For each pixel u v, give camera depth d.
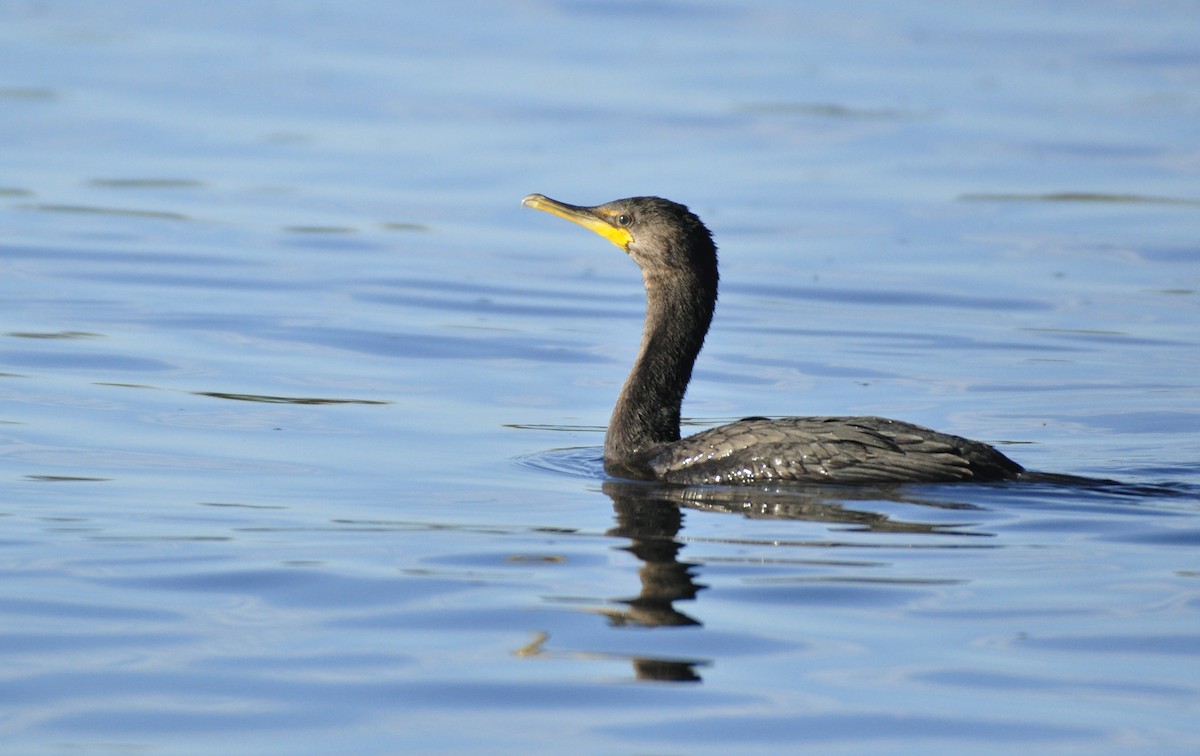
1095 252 21.83
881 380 16.73
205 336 17.70
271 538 11.09
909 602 9.79
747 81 30.56
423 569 10.41
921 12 37.06
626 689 8.59
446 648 9.09
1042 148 26.62
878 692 8.54
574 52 32.72
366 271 20.72
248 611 9.65
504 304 19.61
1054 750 7.90
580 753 7.84
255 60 31.56
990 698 8.47
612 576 10.27
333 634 9.29
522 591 9.98
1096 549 10.75
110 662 8.85
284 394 15.66
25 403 14.94
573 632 9.32
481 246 22.12
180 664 8.83
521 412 15.41
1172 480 12.62
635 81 30.47
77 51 31.88
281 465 13.20
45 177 24.28
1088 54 33.19
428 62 31.67
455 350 17.62
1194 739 7.99
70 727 8.08
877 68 31.83
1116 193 24.33
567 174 24.66
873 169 25.52
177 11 35.84
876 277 20.77
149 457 13.33
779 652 9.04
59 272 20.05
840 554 10.68
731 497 12.14
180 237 21.81
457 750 7.87
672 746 7.93
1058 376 16.80
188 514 11.66
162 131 26.84
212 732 8.04
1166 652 9.03
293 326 18.25
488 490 12.50
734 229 22.56
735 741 8.00
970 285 20.44
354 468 13.16
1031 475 12.45
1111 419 15.12
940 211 23.58
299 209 23.25
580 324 18.94
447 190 24.38
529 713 8.28
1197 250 21.81
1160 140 27.05
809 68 31.72
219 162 25.38
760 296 20.03
